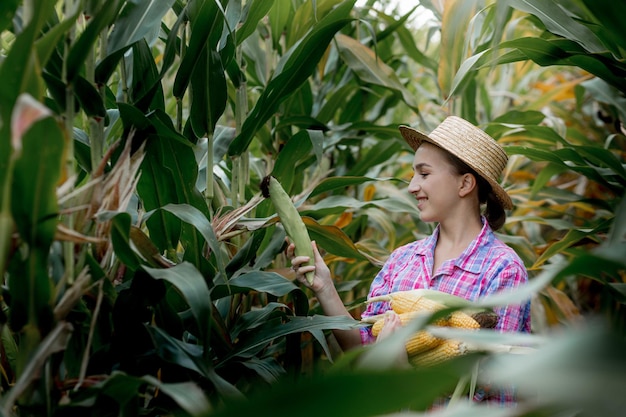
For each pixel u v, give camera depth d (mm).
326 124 2676
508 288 1715
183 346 1387
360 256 2086
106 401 1238
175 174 1642
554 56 1769
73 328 1305
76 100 1424
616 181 2227
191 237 1640
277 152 2477
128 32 1474
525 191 3168
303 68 1827
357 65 2525
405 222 3746
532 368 660
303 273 1758
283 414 629
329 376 623
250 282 1660
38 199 1107
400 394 657
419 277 1837
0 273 1081
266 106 1824
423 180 1870
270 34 2420
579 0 1515
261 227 1754
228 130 2086
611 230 1170
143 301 1373
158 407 1427
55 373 1273
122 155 1366
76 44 1277
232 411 624
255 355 1836
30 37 1058
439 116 3957
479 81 3498
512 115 2615
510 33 2432
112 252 1438
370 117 2934
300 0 2652
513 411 817
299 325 1639
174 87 1662
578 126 3428
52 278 1316
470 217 1867
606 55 1678
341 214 2578
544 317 2475
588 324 728
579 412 759
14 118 865
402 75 3543
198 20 1551
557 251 2125
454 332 963
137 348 1399
